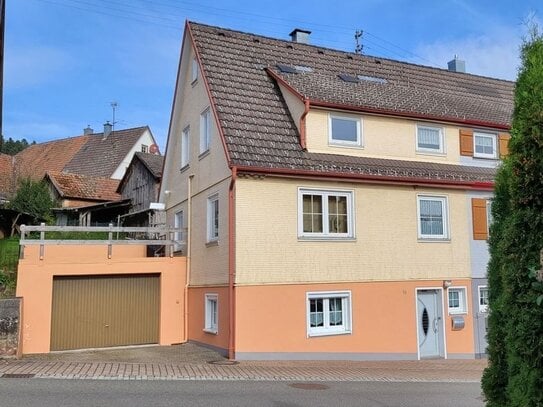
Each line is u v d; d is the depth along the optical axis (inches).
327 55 834.2
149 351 630.5
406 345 652.7
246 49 759.1
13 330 557.9
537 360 212.5
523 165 227.1
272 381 466.9
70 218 1144.8
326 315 619.5
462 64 1025.5
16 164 1621.6
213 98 652.7
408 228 671.8
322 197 630.5
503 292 237.8
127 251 785.6
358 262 637.9
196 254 697.0
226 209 604.4
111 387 418.9
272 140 635.5
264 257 591.2
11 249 766.5
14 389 404.8
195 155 725.9
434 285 679.1
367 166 659.4
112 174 1659.7
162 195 884.0
